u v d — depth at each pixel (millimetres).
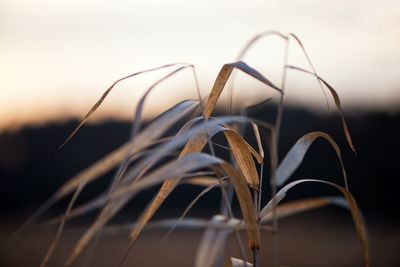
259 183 1143
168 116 911
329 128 7172
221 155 4695
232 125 1344
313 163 7238
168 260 4879
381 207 6742
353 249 4719
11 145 8383
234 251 4129
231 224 1061
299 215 6941
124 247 5559
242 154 1126
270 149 1128
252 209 1003
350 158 7090
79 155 8430
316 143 7219
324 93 1140
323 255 4516
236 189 984
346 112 7148
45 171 8352
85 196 7941
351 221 6367
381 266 3990
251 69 1037
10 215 7598
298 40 1145
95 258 5023
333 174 7145
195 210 7199
